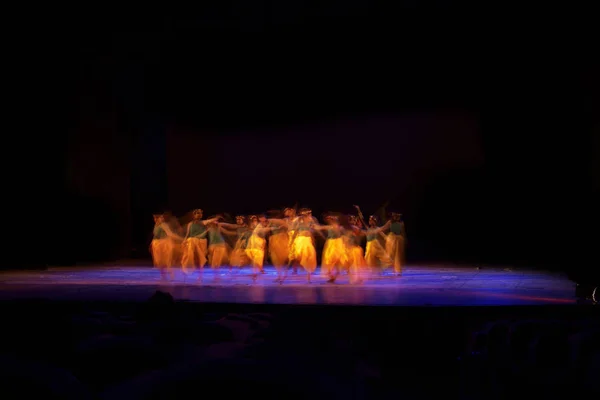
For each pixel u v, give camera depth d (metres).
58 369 1.31
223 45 14.62
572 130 15.39
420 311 7.46
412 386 5.76
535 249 17.03
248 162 18.81
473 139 17.47
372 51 15.06
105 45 14.40
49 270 15.09
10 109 15.68
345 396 1.18
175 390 1.20
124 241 18.62
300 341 4.26
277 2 12.72
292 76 16.55
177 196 19.02
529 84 15.63
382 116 17.95
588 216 14.74
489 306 7.46
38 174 16.53
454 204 17.92
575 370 2.73
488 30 13.57
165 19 13.19
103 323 3.79
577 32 13.09
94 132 17.55
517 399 3.38
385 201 18.28
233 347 2.91
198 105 17.88
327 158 18.47
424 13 12.91
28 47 14.49
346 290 9.99
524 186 17.00
